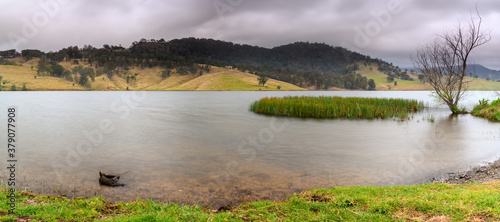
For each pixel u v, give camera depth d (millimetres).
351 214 5730
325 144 17984
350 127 25984
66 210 6258
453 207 5562
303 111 35125
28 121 31312
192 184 9977
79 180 10469
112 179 10219
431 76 37500
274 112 37344
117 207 6895
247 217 5875
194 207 7219
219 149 16594
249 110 45125
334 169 11977
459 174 10664
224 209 7043
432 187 8008
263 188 9492
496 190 6512
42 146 17562
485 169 11031
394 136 20859
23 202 6855
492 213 5074
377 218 5434
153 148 16891
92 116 37062
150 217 5676
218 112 42938
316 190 8180
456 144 17172
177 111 44781
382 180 10305
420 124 27328
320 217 5637
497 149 15367
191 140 19750
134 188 9516
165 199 8430
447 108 43062
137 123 29844
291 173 11367
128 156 14766
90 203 6895
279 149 16578
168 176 11016
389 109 35719
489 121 28781
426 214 5484
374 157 14219
